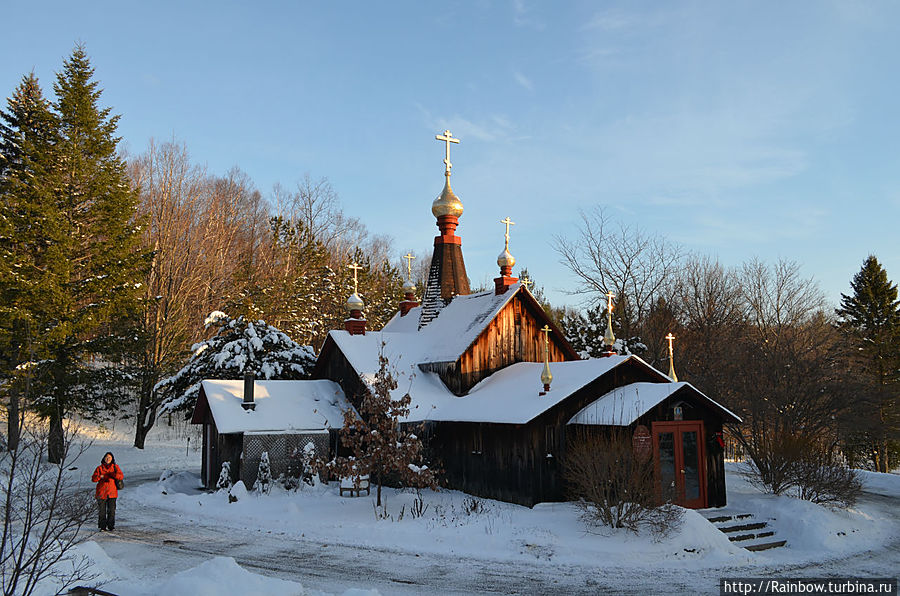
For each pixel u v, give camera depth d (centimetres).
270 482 2267
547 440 1975
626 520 1590
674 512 1572
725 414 1981
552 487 1962
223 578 1038
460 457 2306
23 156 3058
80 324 2983
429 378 2619
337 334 2858
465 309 2791
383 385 1984
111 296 3144
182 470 3120
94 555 1245
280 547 1506
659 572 1341
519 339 2659
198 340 4509
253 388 2519
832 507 1978
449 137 3123
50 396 2927
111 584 1075
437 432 2430
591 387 2064
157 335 3800
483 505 1973
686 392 1927
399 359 2725
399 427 2317
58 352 3022
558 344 2755
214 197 5588
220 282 5209
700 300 4894
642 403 1891
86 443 3544
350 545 1526
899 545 1714
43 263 3036
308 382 2833
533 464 1942
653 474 1748
